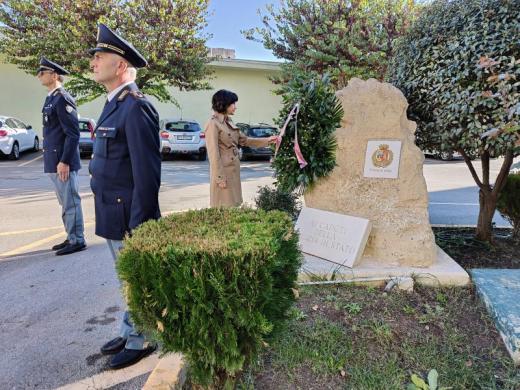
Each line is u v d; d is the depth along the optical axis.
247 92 15.27
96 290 3.06
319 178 3.05
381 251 2.85
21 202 6.17
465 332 2.11
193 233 1.52
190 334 1.38
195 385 1.66
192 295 1.32
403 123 2.93
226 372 1.53
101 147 2.01
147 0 11.00
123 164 2.00
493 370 1.83
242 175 9.52
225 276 1.33
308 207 3.13
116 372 2.07
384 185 2.93
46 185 7.59
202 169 10.53
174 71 11.43
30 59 11.22
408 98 3.30
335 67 9.83
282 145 3.18
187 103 14.88
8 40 10.96
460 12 2.91
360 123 2.95
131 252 1.39
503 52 2.55
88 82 10.98
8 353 2.24
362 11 10.07
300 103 3.05
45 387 1.96
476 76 2.69
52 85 3.65
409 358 1.90
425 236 2.80
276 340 1.66
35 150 13.23
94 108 13.83
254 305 1.36
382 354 1.93
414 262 2.77
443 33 2.99
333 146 2.97
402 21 9.36
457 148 3.25
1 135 10.95
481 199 3.72
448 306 2.35
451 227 4.31
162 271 1.34
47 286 3.13
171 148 12.06
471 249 3.53
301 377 1.78
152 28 11.05
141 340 2.11
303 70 10.13
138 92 2.01
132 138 1.91
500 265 3.18
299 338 2.02
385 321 2.18
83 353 2.24
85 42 10.41
